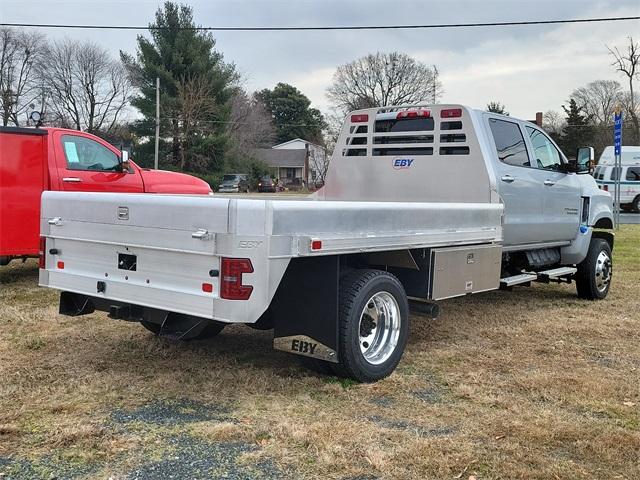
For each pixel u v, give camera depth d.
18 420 3.72
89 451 3.33
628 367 5.13
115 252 4.38
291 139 91.19
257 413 3.92
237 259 3.69
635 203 26.95
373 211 4.36
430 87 68.25
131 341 5.51
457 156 6.48
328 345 4.25
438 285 5.00
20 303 7.00
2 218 7.55
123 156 8.66
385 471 3.18
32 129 7.78
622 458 3.41
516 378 4.76
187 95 43.69
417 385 4.56
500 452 3.44
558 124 67.62
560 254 7.89
